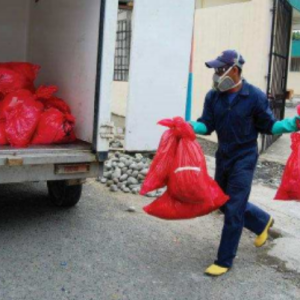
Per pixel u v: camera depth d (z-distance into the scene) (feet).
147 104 24.63
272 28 28.27
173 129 12.55
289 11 32.65
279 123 12.57
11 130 15.42
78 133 17.11
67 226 15.85
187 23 24.71
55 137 15.89
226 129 12.94
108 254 13.85
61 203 17.56
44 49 20.03
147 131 24.93
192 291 11.95
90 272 12.66
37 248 13.98
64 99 18.24
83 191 19.77
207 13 33.06
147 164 22.47
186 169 12.03
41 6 20.26
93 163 15.16
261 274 13.12
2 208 17.39
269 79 28.63
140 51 23.94
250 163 12.94
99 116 14.88
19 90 16.94
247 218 14.07
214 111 13.12
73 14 17.20
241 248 14.83
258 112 12.76
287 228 16.58
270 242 15.43
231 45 31.01
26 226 15.69
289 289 12.39
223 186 13.52
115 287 11.93
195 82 34.58
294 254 14.46
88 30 16.20
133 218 16.98
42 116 16.07
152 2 23.65
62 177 14.62
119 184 20.43
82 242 14.60
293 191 12.56
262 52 28.40
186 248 14.64
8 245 14.10
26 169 13.97
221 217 17.56
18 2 21.45
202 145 31.60
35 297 11.22
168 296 11.63
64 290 11.64
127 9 26.81
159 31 24.12
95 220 16.57
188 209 12.55
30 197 18.83
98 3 15.48
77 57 17.07
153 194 19.49
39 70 20.54
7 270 12.50
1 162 13.38
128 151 24.61
